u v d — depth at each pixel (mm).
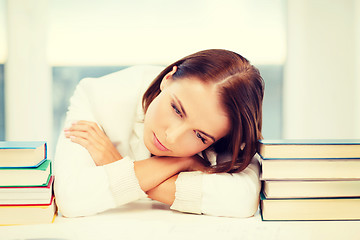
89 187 853
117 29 2643
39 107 2539
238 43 2674
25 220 803
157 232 750
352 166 837
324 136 2631
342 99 2605
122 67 2660
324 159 835
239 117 878
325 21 2586
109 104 1095
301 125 2635
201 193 873
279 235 748
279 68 2693
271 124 2715
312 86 2619
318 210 847
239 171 924
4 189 793
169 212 909
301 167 837
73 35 2619
